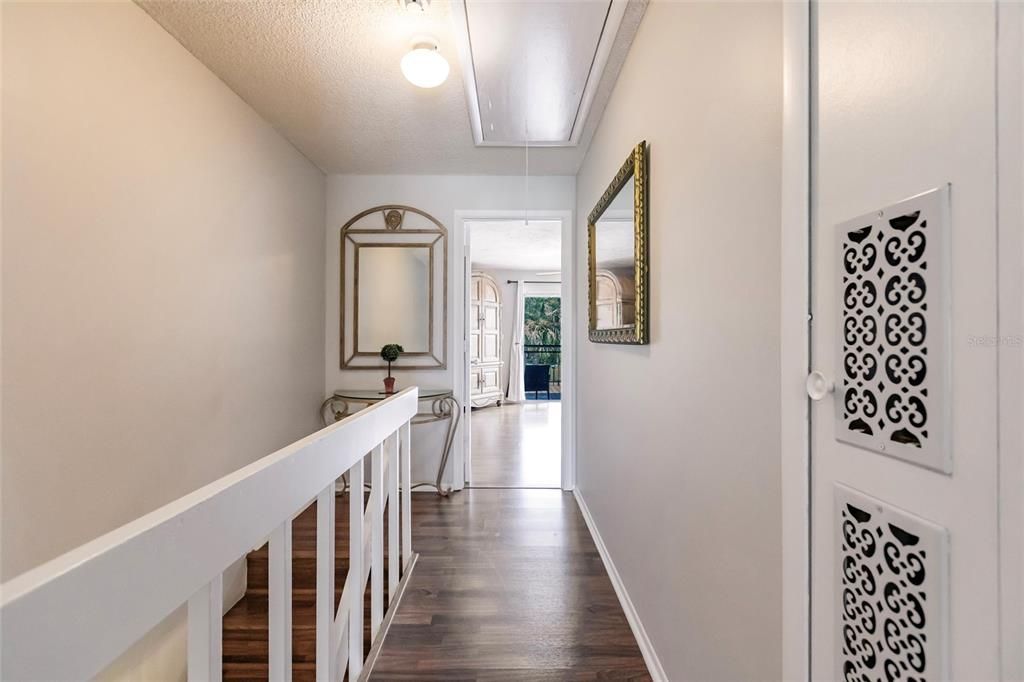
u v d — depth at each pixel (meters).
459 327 3.63
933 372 0.55
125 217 1.65
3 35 1.26
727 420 1.07
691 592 1.29
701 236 1.22
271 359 2.71
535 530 2.84
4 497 1.26
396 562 2.00
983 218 0.49
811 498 0.77
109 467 1.58
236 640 2.19
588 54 2.01
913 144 0.58
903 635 0.59
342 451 1.37
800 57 0.79
